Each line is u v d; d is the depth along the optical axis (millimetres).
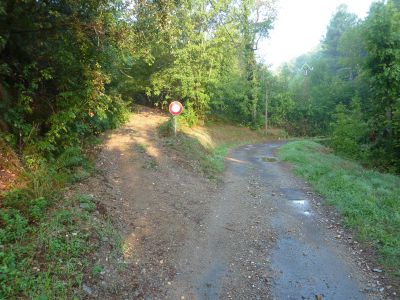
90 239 5152
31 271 4105
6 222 4656
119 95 14578
